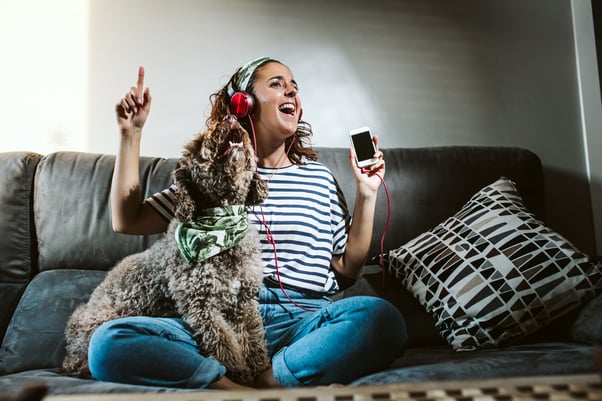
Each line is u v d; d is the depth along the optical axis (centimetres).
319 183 169
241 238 141
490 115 243
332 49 238
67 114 225
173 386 111
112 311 137
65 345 164
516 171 204
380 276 185
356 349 114
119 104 141
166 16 232
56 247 185
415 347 172
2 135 221
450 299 161
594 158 242
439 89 242
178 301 132
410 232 192
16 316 172
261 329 139
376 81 239
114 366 110
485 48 247
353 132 165
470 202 189
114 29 229
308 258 155
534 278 155
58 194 189
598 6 255
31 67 225
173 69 230
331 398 59
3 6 227
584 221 239
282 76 170
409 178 198
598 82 247
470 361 122
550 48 250
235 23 235
